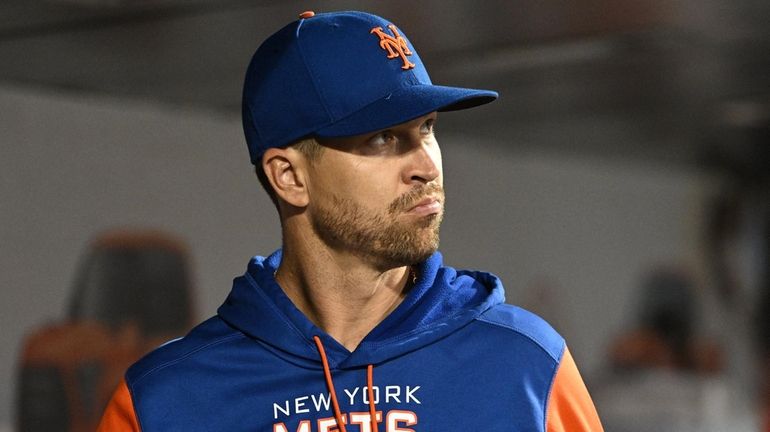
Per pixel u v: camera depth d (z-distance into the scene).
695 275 31.70
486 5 15.36
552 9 15.77
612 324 29.11
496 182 26.56
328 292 5.86
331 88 5.58
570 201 28.44
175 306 19.66
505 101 22.22
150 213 19.50
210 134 20.59
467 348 5.76
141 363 5.97
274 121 5.79
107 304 18.70
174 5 14.32
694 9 16.20
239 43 16.30
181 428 5.76
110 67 17.36
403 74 5.62
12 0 13.79
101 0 13.99
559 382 5.70
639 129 26.00
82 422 18.19
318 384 5.76
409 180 5.54
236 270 20.78
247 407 5.76
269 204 21.42
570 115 23.97
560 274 27.92
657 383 28.69
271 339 5.80
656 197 30.95
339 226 5.62
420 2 14.98
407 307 5.81
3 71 17.31
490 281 6.13
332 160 5.59
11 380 17.47
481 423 5.60
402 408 5.65
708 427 28.97
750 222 33.41
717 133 26.92
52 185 18.20
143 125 19.58
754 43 18.44
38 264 17.91
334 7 14.88
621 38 17.69
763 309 33.12
